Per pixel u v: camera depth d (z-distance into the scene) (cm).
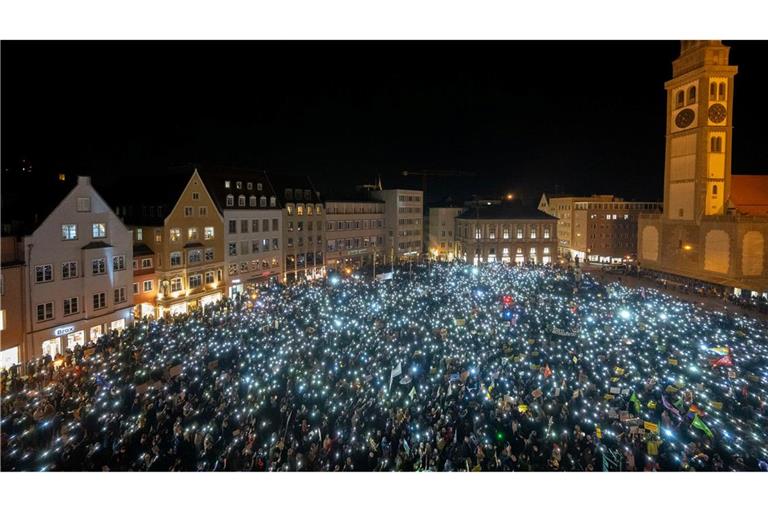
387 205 10169
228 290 6097
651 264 8456
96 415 2238
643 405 2312
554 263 10000
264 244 6825
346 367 2822
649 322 3966
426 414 2219
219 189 6222
